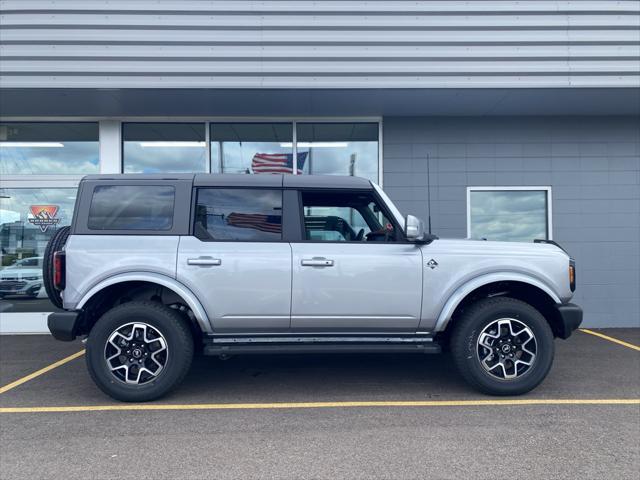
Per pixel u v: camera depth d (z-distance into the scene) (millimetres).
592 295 7945
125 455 3387
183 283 4391
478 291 4820
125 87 6691
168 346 4324
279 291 4445
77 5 6625
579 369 5445
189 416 4094
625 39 6809
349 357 6055
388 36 6789
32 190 7988
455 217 7980
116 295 4703
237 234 4543
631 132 8016
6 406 4348
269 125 8062
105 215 4488
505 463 3260
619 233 7984
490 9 6785
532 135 8023
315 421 3980
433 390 4754
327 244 4555
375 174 8070
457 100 7277
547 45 6828
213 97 7082
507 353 4504
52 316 4270
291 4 6734
